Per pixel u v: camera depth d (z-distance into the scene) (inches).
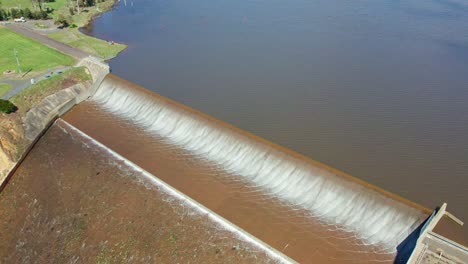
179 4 5807.1
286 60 3747.5
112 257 2034.9
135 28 4867.1
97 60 3676.2
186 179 2358.5
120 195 2294.5
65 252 2123.5
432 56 3816.4
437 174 2324.1
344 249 1902.1
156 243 2026.3
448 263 1673.2
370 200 1995.6
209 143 2566.4
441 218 1943.9
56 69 3656.5
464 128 2721.5
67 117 3061.0
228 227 2031.3
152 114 2896.2
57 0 6112.2
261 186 2279.8
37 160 2701.8
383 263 1819.6
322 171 2149.4
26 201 2453.2
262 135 2677.2
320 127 2755.9
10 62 3821.4
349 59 3747.5
